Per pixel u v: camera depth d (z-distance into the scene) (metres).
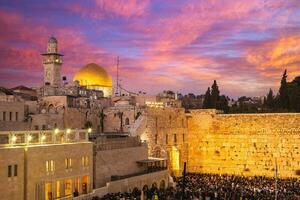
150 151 94.88
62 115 89.06
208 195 67.31
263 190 74.19
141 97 115.69
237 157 103.19
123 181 70.56
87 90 123.50
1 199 50.00
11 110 80.44
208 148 106.50
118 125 97.25
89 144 66.69
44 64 130.38
